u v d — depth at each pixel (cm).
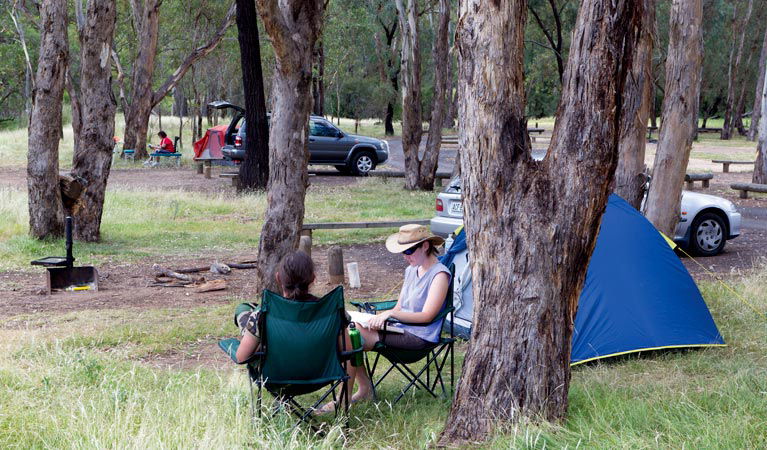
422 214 1733
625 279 713
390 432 490
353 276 1034
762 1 6131
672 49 971
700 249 1287
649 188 1005
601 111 448
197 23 3691
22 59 5169
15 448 442
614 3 438
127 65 4550
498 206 458
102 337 747
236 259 1238
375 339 548
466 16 459
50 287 991
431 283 568
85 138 1327
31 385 565
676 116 973
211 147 2858
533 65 4559
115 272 1128
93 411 486
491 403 460
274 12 828
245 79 2106
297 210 911
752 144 5053
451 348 578
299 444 449
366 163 2789
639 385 588
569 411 500
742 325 789
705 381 601
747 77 6234
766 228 1623
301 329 475
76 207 1329
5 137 4328
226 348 511
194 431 461
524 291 457
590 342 685
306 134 911
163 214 1691
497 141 454
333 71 4922
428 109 6000
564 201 455
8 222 1425
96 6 1297
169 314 864
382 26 5050
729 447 424
